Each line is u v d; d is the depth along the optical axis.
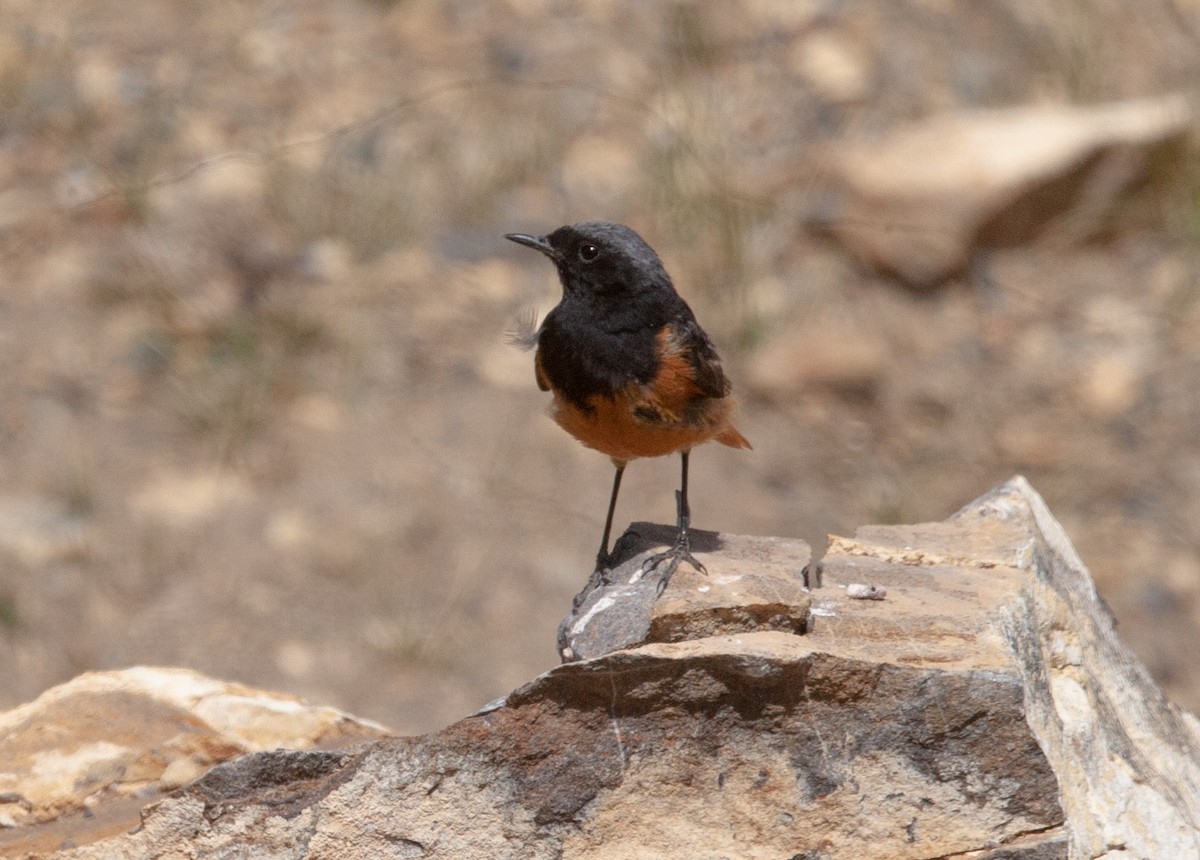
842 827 5.87
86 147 17.70
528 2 20.42
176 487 13.98
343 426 14.90
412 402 15.25
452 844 5.96
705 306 16.80
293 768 6.07
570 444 14.95
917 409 15.73
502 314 16.45
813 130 18.95
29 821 7.05
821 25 20.39
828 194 17.92
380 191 17.70
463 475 14.42
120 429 14.53
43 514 13.48
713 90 19.28
